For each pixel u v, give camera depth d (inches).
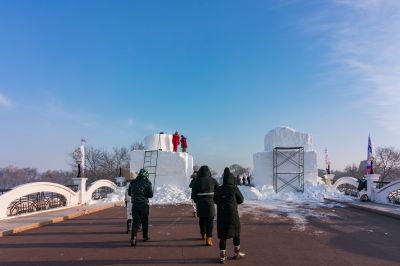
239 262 312.7
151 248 366.9
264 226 499.8
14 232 459.5
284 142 1103.6
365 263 307.6
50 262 319.0
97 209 722.2
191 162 1246.9
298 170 1080.2
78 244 390.6
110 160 2487.7
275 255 335.6
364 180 848.9
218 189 327.3
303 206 765.3
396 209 639.1
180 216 624.7
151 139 1173.7
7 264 313.9
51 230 482.9
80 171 837.8
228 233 311.3
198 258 326.0
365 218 575.5
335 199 883.4
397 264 304.8
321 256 331.6
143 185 389.1
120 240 410.0
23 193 623.2
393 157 2906.0
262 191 1005.2
